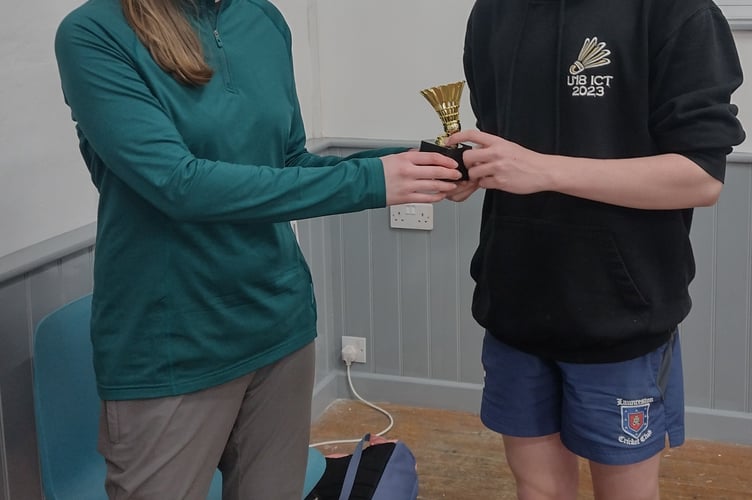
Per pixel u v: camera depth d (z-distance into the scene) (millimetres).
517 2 1706
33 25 2031
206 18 1503
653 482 1768
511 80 1692
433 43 3102
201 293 1501
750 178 2830
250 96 1525
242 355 1557
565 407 1757
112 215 1488
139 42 1417
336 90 3244
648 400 1695
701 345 2996
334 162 1760
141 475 1506
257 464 1674
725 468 2857
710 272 2930
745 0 2732
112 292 1504
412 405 3342
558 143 1646
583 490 2711
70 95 1424
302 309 1651
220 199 1400
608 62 1586
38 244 2068
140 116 1389
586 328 1659
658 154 1627
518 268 1717
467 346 3248
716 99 1533
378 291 3307
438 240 3188
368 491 2449
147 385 1499
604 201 1592
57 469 1826
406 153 1533
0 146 1960
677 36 1531
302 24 3148
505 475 2826
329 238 3320
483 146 1604
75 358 1874
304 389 1687
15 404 1961
